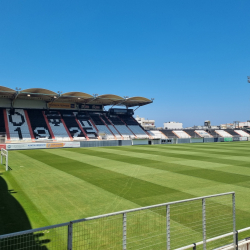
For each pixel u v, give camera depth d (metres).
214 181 16.02
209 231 8.02
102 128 63.75
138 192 13.16
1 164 23.31
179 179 16.61
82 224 8.44
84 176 17.50
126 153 34.72
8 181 15.68
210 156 30.88
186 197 12.21
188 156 30.83
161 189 13.84
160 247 6.92
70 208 10.44
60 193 12.88
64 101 62.03
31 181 15.76
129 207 10.59
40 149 42.19
